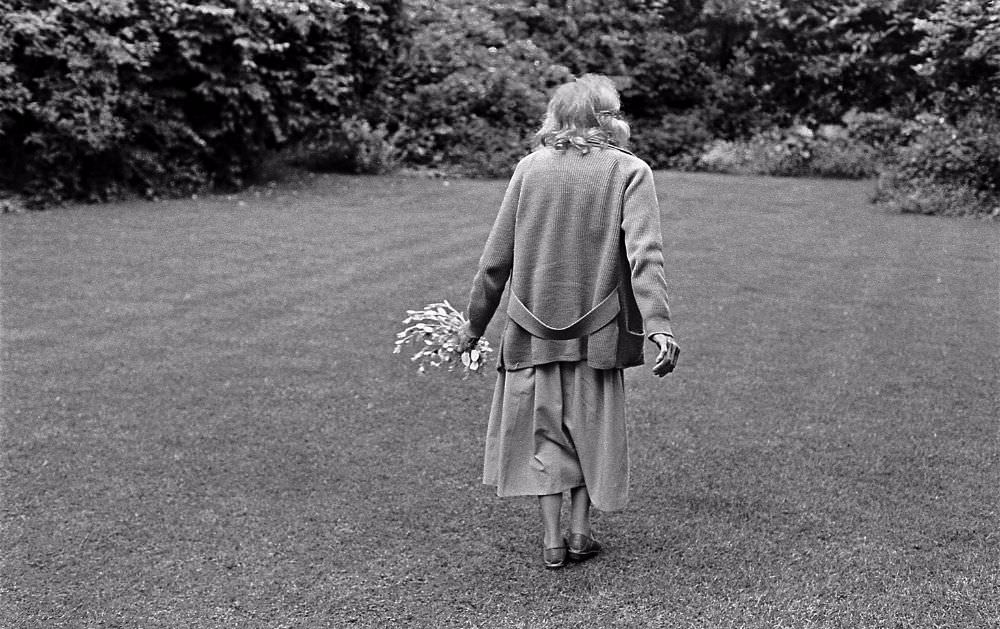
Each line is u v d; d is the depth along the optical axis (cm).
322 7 1100
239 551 345
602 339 317
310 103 1166
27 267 725
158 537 355
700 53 1424
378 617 302
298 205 984
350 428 455
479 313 339
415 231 861
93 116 957
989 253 795
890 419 462
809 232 873
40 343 567
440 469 413
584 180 321
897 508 372
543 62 1320
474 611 305
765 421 461
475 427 459
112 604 311
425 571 330
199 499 385
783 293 680
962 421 460
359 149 1205
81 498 385
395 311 632
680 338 586
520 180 330
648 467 412
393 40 1249
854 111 1308
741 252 796
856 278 718
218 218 912
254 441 440
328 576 328
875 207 997
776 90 1381
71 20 955
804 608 302
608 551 341
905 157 1026
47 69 955
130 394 494
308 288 682
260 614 305
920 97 1288
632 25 1416
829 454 423
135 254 770
